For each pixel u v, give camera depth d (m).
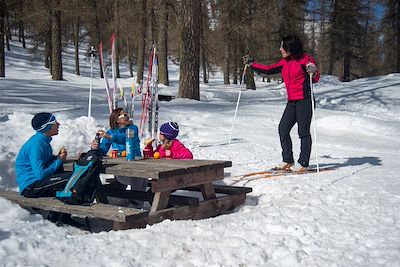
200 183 5.28
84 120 8.17
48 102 17.17
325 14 36.75
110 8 27.28
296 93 6.91
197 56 16.73
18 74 41.53
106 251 3.75
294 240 4.04
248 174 7.00
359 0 37.03
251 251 3.80
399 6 36.12
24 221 4.60
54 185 5.08
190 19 16.34
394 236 4.16
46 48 35.88
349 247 3.94
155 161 5.56
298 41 6.82
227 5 28.22
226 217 4.91
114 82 8.36
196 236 4.14
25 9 27.64
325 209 4.98
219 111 14.14
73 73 46.09
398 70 36.62
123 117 6.26
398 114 17.89
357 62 40.19
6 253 3.65
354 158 8.73
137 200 5.83
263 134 11.39
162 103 15.30
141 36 27.06
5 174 6.05
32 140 5.18
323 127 12.97
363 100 21.11
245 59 7.34
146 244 3.93
